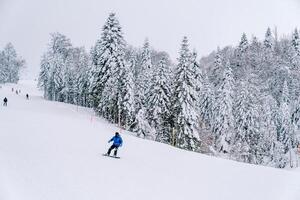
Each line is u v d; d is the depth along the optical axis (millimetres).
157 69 45750
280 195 13531
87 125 31359
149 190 11664
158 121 45125
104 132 27109
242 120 51531
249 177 16875
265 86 79375
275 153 57406
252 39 101188
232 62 92438
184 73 42281
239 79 77625
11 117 27375
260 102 61031
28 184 9922
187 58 42844
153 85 46594
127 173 13742
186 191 12391
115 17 49000
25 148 14961
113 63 46781
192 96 42938
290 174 18578
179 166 17953
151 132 44625
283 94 71875
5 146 14633
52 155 14422
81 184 10859
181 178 14664
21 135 18578
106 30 48719
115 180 12211
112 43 47812
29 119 27719
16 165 11602
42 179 10609
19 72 137625
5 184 9578
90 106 65375
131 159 17656
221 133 51844
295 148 60938
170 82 46500
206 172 17141
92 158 15531
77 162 13977
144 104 48750
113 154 18266
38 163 12477
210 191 12922
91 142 20609
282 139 62031
